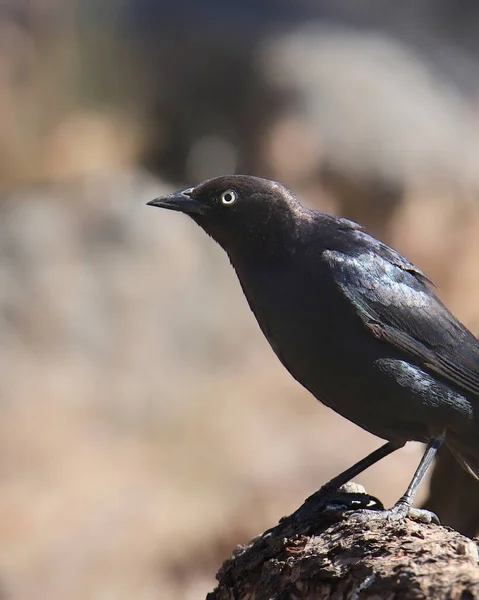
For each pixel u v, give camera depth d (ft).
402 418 20.18
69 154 70.23
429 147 71.61
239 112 74.13
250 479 46.44
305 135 71.41
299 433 50.31
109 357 56.65
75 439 51.31
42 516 45.55
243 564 18.54
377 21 87.51
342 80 75.00
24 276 58.34
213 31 79.41
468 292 64.80
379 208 69.15
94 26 79.20
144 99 75.72
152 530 43.91
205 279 60.90
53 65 75.56
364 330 19.71
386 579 15.43
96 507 45.88
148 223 62.08
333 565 16.56
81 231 61.00
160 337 58.08
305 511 19.36
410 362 20.02
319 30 82.12
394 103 74.18
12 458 49.42
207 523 43.73
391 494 42.96
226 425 51.93
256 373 56.75
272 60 76.33
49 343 56.70
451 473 23.72
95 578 41.37
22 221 61.05
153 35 79.41
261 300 20.22
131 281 59.16
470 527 23.56
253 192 20.30
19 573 41.57
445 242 67.82
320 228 20.31
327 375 20.02
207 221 20.68
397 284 20.17
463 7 89.71
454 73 83.20
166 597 40.16
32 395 53.57
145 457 49.75
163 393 54.70
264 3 83.56
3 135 69.62
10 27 75.56
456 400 20.22
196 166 71.77
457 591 14.76
